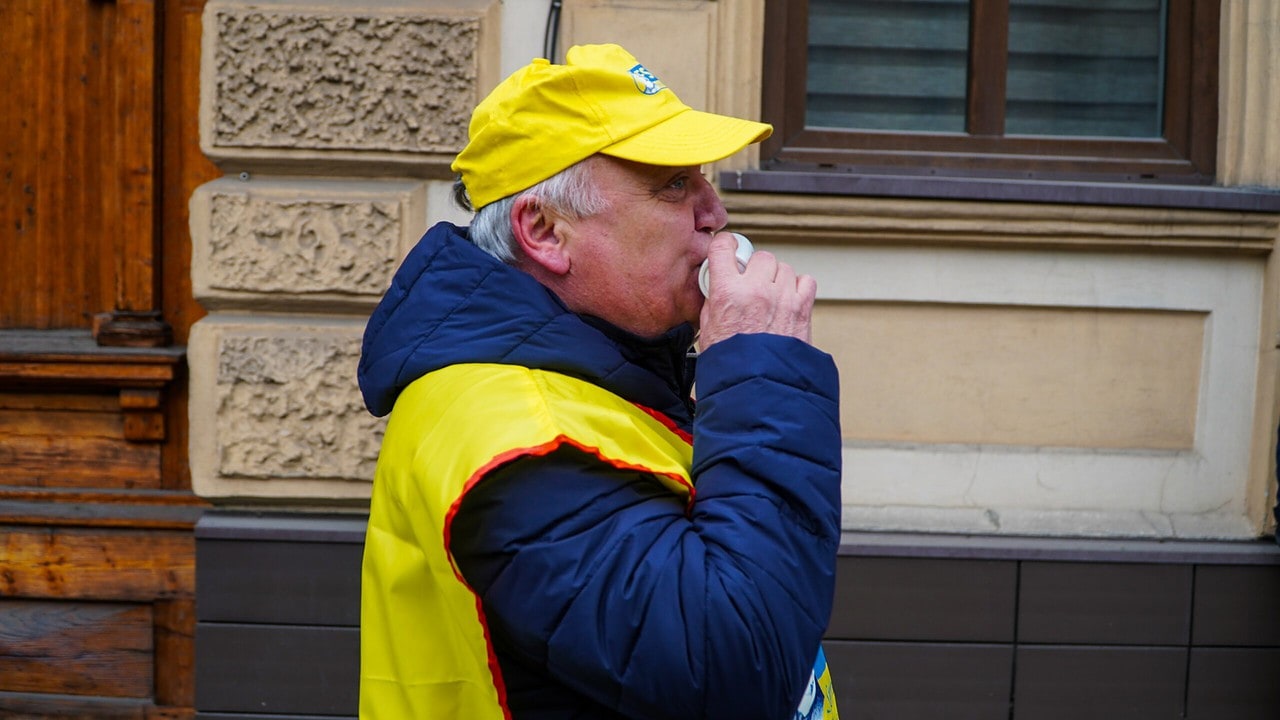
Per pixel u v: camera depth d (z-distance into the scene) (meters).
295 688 3.40
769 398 1.37
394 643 1.43
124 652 3.69
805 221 3.35
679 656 1.24
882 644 3.40
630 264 1.49
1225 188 3.44
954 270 3.44
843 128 3.58
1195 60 3.55
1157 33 3.62
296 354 3.32
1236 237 3.39
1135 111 3.64
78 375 3.53
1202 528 3.48
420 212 3.35
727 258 1.47
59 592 3.67
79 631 3.68
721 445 1.36
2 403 3.66
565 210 1.48
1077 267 3.45
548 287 1.52
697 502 1.36
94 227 3.68
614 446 1.35
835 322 3.47
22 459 3.67
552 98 1.47
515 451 1.26
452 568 1.27
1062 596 3.40
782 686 1.28
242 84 3.27
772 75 3.52
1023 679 3.41
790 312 1.45
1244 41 3.44
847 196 3.34
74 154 3.66
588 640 1.25
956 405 3.50
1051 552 3.38
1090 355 3.50
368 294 3.31
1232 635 3.43
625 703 1.27
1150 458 3.50
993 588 3.39
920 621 3.40
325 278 3.30
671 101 1.51
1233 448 3.51
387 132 3.28
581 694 1.32
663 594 1.26
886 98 3.59
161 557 3.66
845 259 3.43
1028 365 3.50
